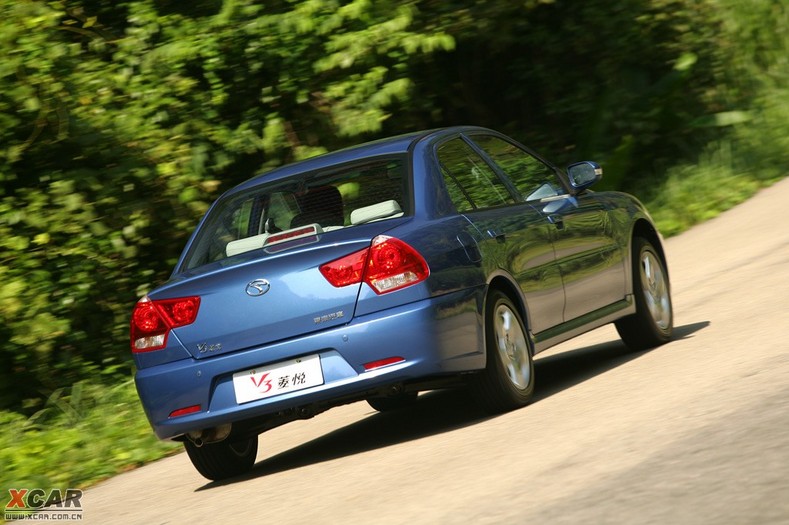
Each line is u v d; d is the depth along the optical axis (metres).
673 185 35.75
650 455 10.16
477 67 38.28
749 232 28.44
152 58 27.31
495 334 13.41
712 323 17.78
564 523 8.59
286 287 12.78
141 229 25.52
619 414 12.25
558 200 15.77
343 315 12.64
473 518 9.22
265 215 14.11
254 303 12.88
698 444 10.21
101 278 24.20
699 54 41.88
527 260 14.25
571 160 38.38
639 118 38.09
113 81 26.19
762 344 14.73
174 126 27.50
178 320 13.20
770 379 12.40
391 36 29.31
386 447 13.54
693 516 8.20
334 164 14.30
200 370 13.05
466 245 13.22
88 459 17.08
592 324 15.53
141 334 13.41
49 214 23.39
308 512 10.74
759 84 44.50
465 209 13.80
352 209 13.61
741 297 19.67
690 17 41.06
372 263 12.62
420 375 12.52
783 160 38.28
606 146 37.94
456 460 11.64
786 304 17.64
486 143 15.48
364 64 29.91
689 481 9.10
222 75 29.28
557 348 19.70
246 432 13.83
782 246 24.91
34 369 22.45
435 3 32.34
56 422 20.77
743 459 9.45
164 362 13.29
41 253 23.09
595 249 15.86
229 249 14.06
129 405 20.62
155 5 28.83
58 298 23.39
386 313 12.54
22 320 21.92
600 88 38.75
